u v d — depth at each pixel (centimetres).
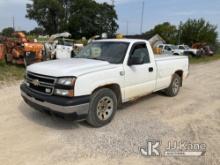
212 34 4747
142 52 548
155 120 508
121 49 509
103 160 343
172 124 489
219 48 5019
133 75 509
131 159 348
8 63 1234
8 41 1243
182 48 3062
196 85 932
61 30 7219
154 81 588
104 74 439
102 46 544
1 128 434
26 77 462
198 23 4759
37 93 423
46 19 7462
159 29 5900
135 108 587
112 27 7519
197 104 646
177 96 725
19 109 540
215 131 460
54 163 330
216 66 1823
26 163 327
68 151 363
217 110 597
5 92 694
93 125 446
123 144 392
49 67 427
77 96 398
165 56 675
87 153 360
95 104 432
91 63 461
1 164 321
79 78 398
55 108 397
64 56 1339
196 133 447
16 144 377
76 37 7144
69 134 421
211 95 760
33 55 1159
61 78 395
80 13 7094
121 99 493
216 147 394
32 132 423
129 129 453
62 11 7350
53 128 443
